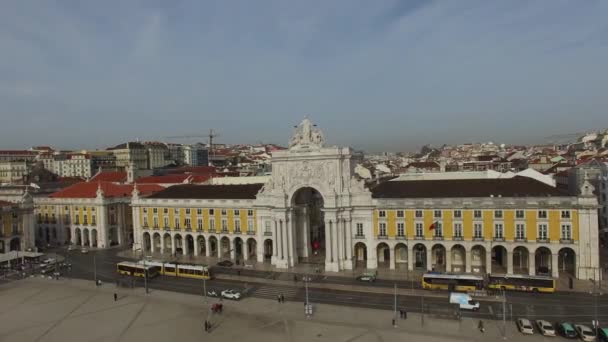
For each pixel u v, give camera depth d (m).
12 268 81.12
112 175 143.25
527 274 65.50
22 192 115.25
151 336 49.41
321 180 74.06
